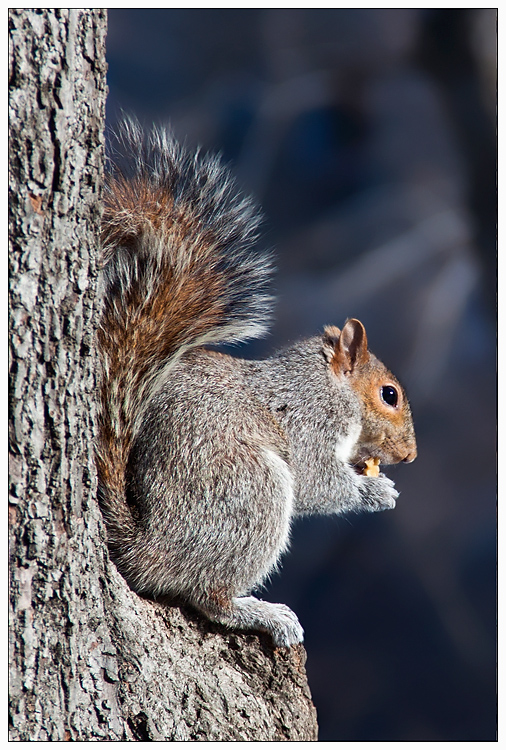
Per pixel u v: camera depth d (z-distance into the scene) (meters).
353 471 5.48
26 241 5.22
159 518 5.33
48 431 5.23
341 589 8.07
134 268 5.35
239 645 5.34
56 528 5.23
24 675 5.23
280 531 5.36
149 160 5.36
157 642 5.29
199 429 5.35
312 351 5.47
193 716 5.29
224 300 5.38
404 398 5.51
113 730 5.26
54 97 5.22
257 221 5.39
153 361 5.35
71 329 5.23
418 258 9.55
